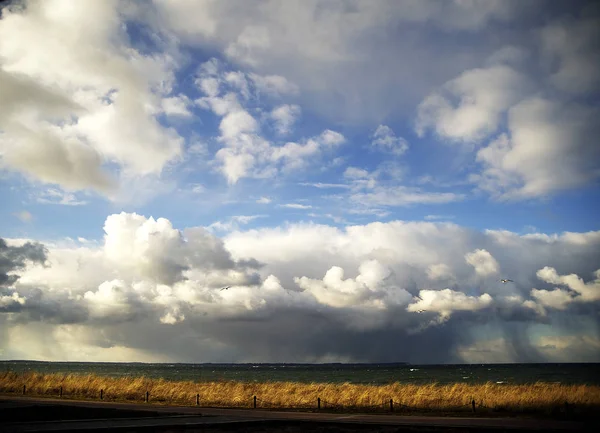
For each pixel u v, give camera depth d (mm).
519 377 132500
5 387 51781
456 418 29562
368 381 118500
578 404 33719
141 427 24203
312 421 27562
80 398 44688
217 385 51188
